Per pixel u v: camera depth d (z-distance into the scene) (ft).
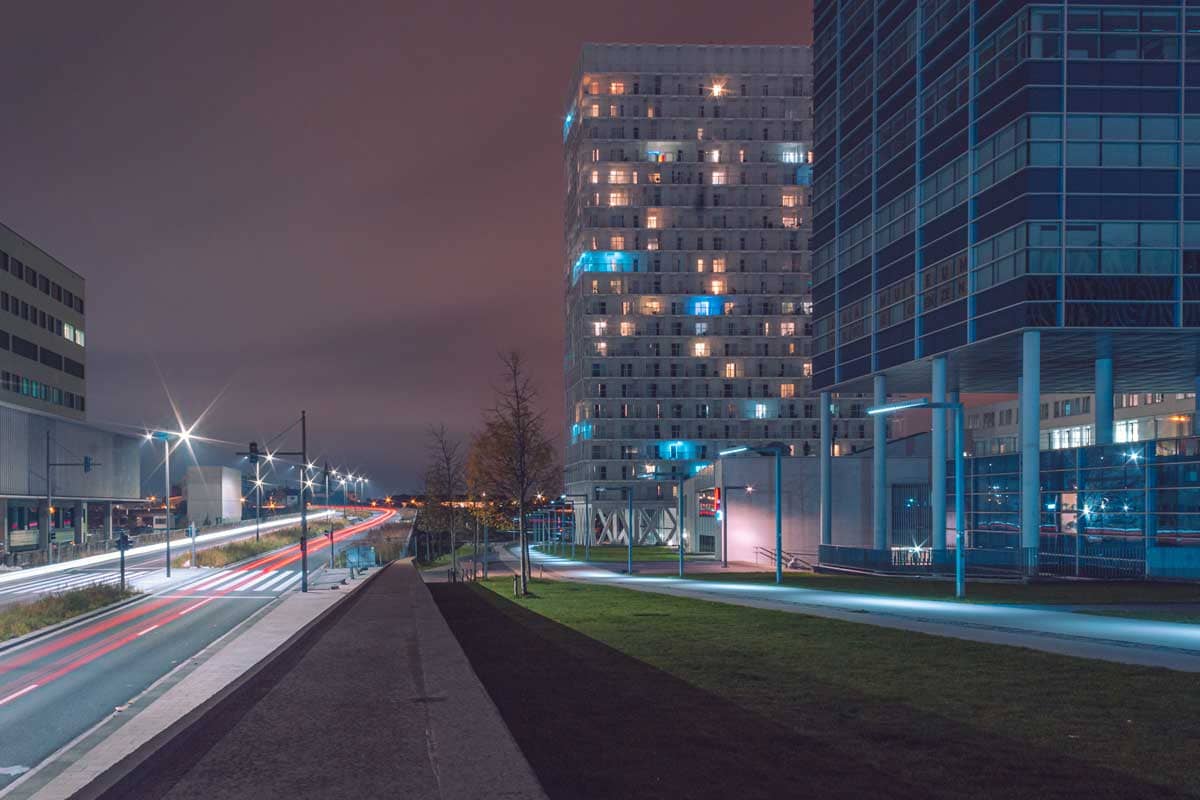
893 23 203.31
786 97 463.01
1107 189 156.15
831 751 27.32
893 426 458.09
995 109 166.09
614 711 32.09
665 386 453.58
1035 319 156.35
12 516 269.85
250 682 35.42
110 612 124.88
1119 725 31.86
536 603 99.19
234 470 516.73
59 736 49.93
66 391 329.93
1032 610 87.86
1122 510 161.07
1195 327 154.61
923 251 190.08
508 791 18.83
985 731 30.68
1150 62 156.66
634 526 445.37
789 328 458.91
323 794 20.06
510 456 153.99
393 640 52.39
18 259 292.20
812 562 257.96
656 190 458.50
